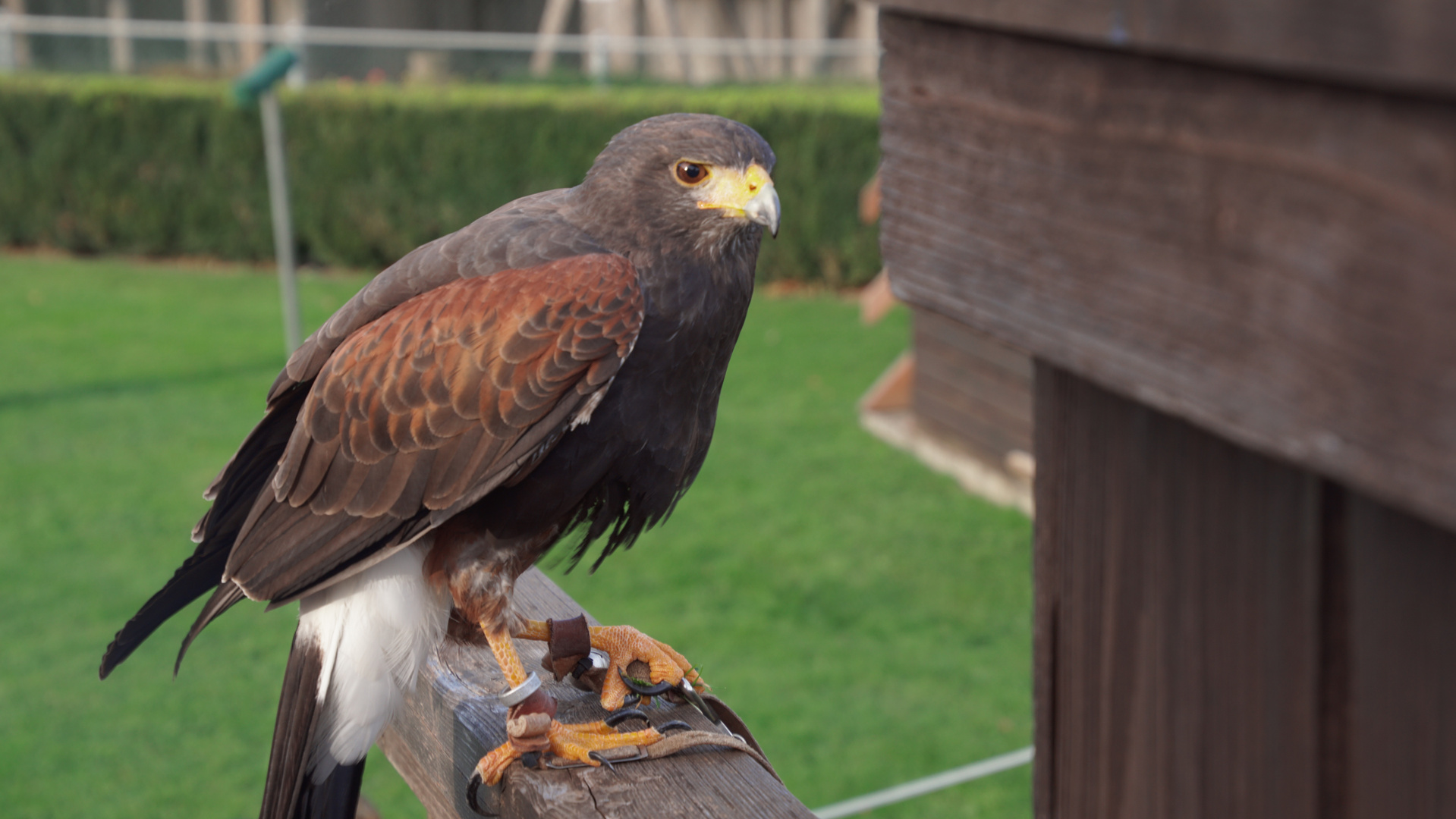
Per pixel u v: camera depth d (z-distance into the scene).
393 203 19.11
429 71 22.81
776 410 13.25
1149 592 1.34
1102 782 1.44
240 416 12.87
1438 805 1.10
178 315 16.88
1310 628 1.19
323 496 2.42
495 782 2.28
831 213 18.20
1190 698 1.31
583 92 19.17
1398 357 0.93
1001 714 7.55
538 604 2.73
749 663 8.16
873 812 6.58
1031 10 1.17
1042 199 1.24
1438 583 1.08
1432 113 0.89
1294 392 1.01
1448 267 0.89
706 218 2.44
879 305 11.72
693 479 2.73
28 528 10.10
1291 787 1.22
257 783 6.86
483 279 2.43
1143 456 1.33
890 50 1.44
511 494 2.41
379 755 7.45
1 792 6.73
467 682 2.53
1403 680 1.11
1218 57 1.00
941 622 8.73
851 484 11.19
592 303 2.35
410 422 2.37
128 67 22.64
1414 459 0.92
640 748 2.24
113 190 19.67
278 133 11.60
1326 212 0.97
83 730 7.35
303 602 2.48
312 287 18.62
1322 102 0.96
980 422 11.20
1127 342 1.16
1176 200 1.10
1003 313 1.31
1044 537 1.48
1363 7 0.88
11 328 16.08
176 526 10.14
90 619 8.62
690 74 22.75
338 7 26.73
